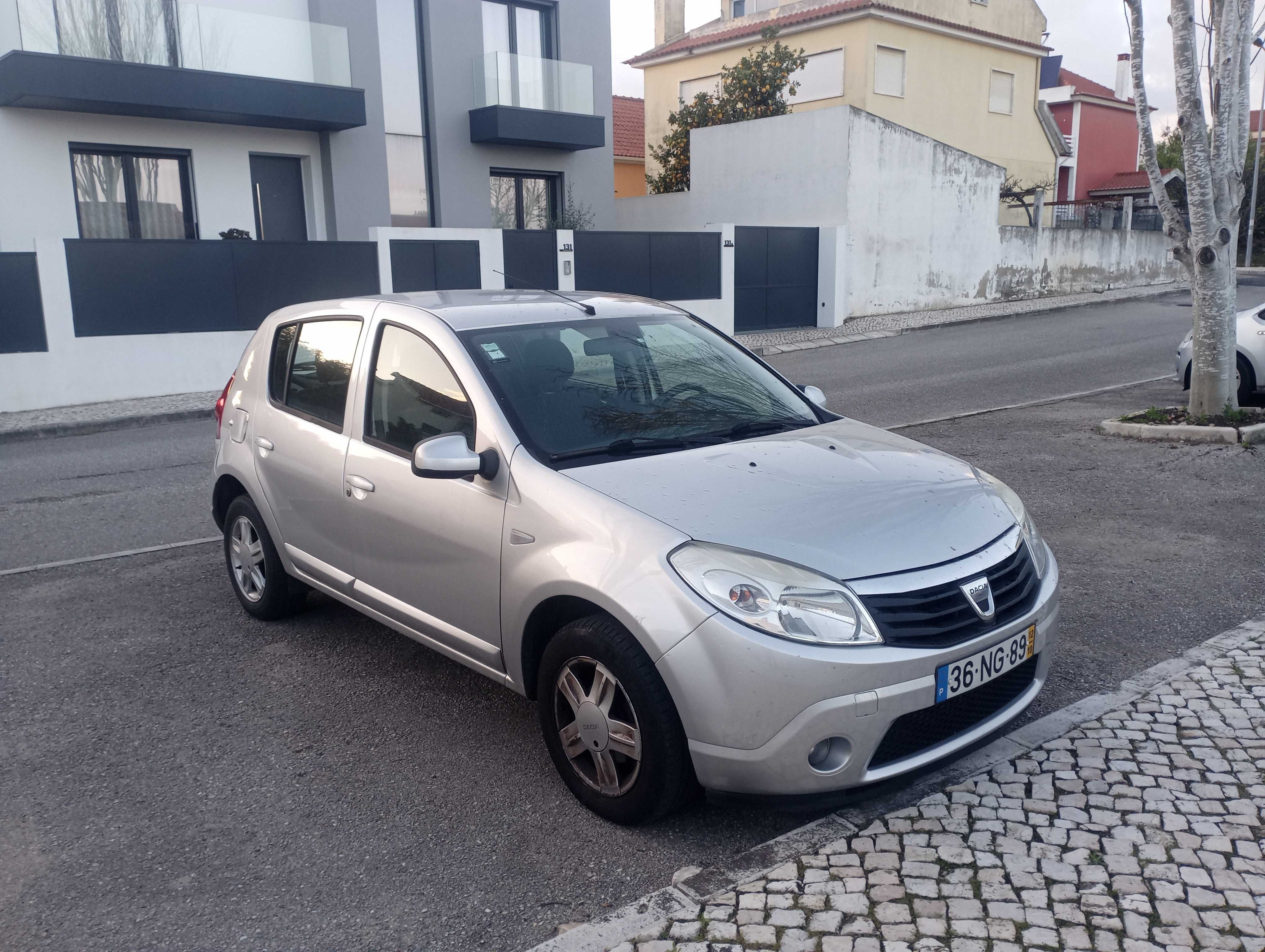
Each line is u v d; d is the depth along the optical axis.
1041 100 33.06
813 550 3.10
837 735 2.94
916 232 22.92
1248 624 4.77
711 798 3.10
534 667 3.64
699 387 4.33
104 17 15.95
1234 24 8.56
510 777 3.72
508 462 3.63
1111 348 16.78
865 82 26.52
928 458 3.96
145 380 14.79
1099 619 5.01
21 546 6.98
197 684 4.60
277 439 4.89
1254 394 10.68
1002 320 22.41
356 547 4.38
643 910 2.84
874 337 19.81
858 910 2.79
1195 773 3.44
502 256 17.72
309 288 15.99
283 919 2.93
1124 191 37.91
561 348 4.19
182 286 14.95
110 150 17.27
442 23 20.70
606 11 23.33
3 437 12.36
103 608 5.64
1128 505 7.01
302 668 4.75
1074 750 3.62
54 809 3.57
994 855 3.02
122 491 8.72
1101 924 2.70
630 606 3.09
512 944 2.79
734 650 2.95
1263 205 39.47
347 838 3.34
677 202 24.88
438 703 4.36
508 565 3.54
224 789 3.68
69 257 14.07
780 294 21.28
